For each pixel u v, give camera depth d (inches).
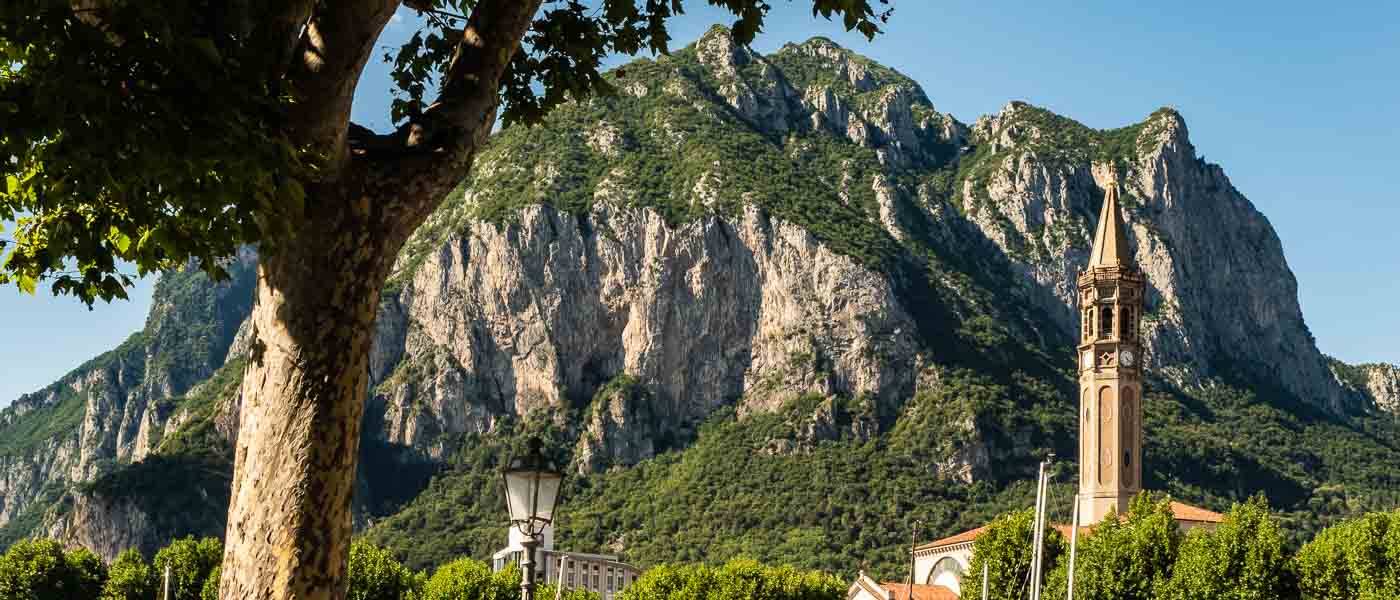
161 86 556.1
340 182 612.1
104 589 5831.7
